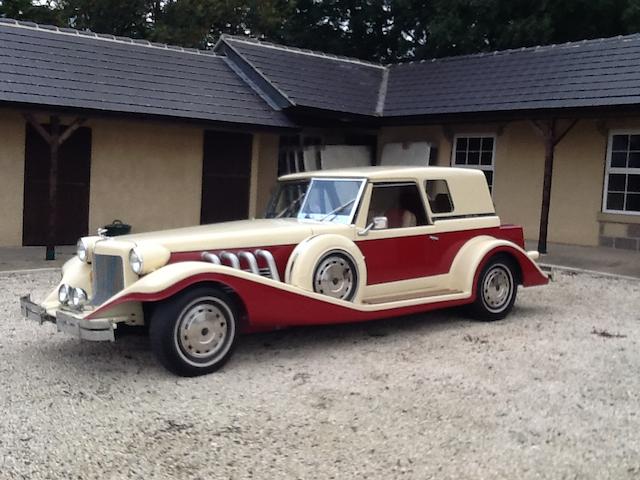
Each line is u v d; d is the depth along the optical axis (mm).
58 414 4691
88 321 5324
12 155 12562
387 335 6941
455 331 7105
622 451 4172
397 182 6984
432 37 22500
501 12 21859
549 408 4875
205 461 4004
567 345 6582
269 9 26266
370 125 16359
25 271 10203
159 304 5398
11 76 11641
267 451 4137
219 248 6004
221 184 15211
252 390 5215
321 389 5238
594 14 21156
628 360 6090
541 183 14875
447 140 16547
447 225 7289
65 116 11719
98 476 3812
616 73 12680
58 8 25281
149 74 14016
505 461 4023
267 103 15148
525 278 7777
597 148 13961
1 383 5312
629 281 10344
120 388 5238
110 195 13695
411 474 3855
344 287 6352
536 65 14641
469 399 5035
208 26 25719
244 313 5801
